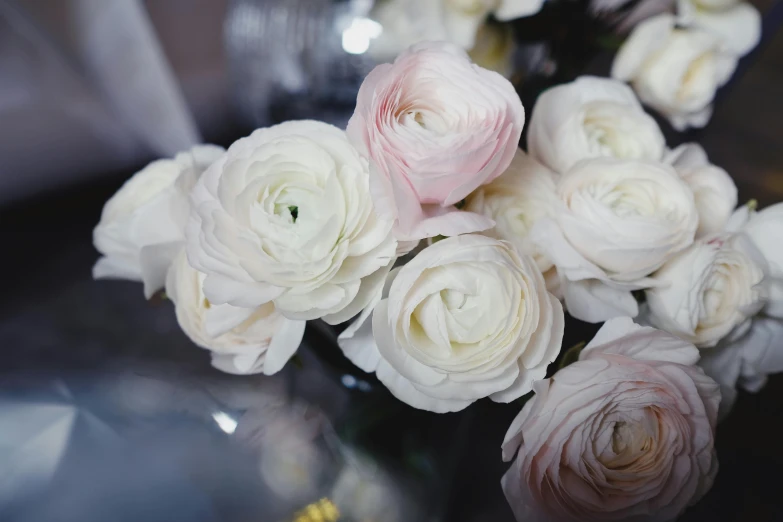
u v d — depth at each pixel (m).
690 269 0.28
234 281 0.25
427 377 0.26
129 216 0.30
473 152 0.24
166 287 0.29
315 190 0.25
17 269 0.47
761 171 0.58
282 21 0.46
